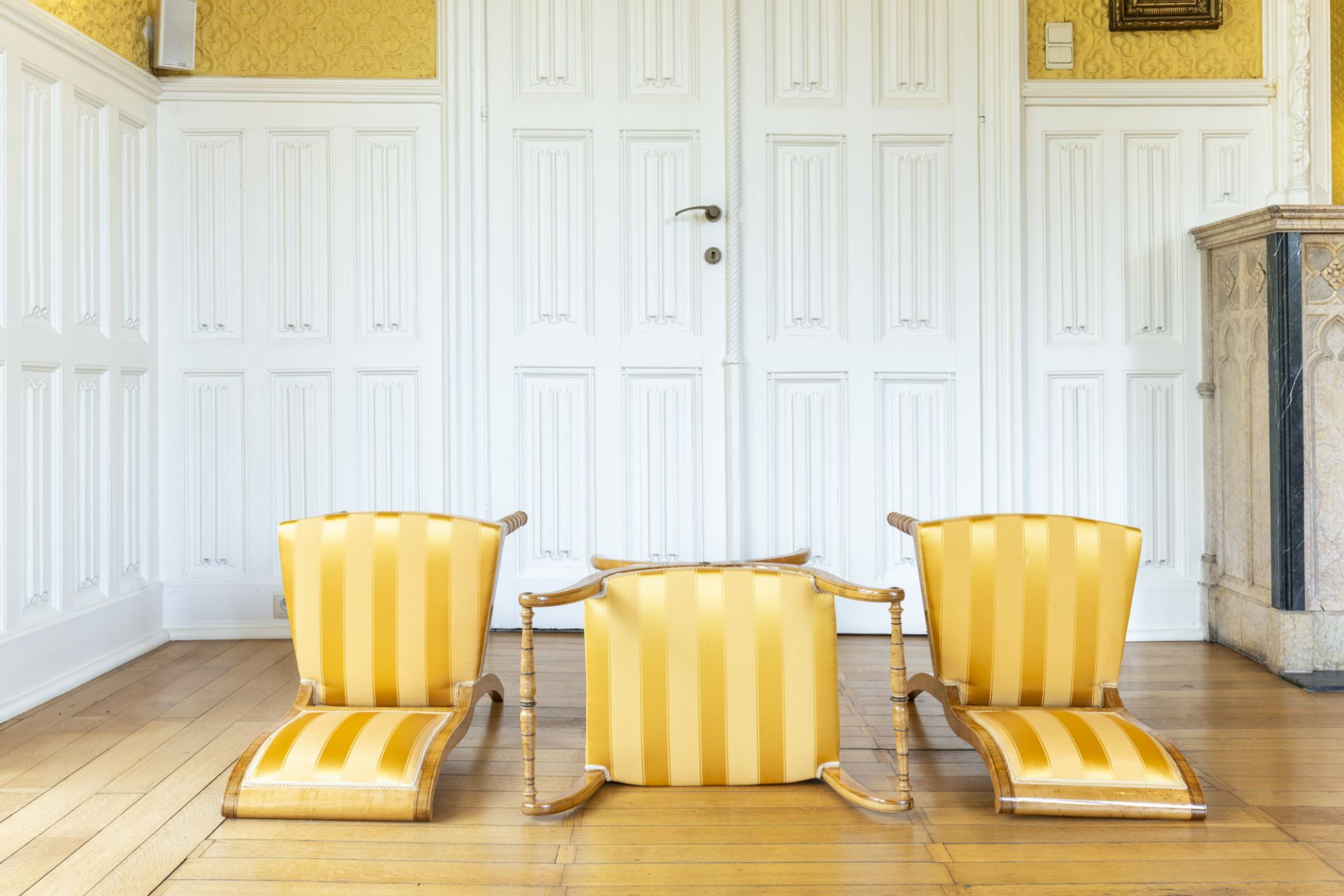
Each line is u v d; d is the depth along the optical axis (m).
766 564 2.66
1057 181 4.17
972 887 2.00
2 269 3.06
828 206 4.18
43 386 3.29
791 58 4.15
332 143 4.11
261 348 4.12
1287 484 3.52
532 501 4.18
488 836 2.23
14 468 3.12
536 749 2.79
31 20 3.18
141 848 2.17
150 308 4.02
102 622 3.62
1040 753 2.38
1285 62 4.07
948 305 4.18
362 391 4.15
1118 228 4.16
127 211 3.84
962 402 4.19
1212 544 4.11
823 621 2.49
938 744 2.84
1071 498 4.20
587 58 4.13
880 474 4.20
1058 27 4.15
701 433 4.19
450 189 4.10
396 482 4.16
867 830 2.26
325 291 4.13
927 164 4.18
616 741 2.47
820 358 4.18
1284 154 4.09
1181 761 2.39
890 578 4.21
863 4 4.14
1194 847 2.18
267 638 4.13
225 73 4.09
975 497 4.19
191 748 2.80
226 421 4.13
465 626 2.61
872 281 4.18
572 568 4.20
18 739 2.87
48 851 2.15
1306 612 3.52
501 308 4.16
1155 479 4.18
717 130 4.15
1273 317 3.54
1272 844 2.19
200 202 4.10
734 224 4.13
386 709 2.62
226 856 2.13
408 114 4.12
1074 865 2.09
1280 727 3.00
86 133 3.56
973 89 4.15
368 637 2.60
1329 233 3.50
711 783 2.49
